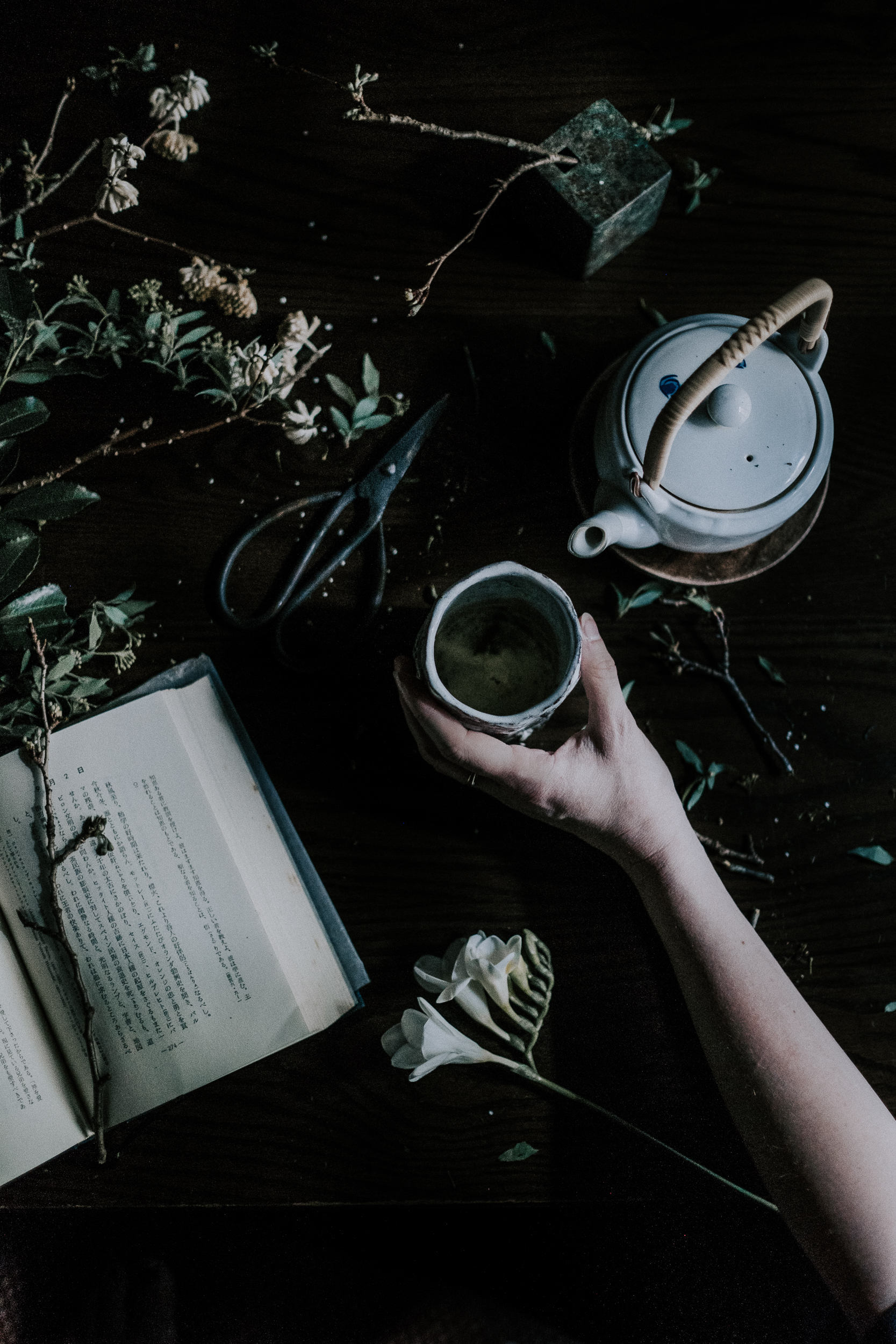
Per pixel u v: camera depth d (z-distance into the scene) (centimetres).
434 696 63
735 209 83
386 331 82
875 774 80
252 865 78
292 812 79
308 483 81
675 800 71
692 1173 77
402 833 80
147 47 81
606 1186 77
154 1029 76
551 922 79
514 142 76
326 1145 77
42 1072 75
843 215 82
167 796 78
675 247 82
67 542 80
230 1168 77
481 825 80
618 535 69
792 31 83
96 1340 96
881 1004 79
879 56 83
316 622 81
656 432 56
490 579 65
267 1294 99
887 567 81
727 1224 84
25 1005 76
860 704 81
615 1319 87
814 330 63
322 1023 77
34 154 82
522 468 81
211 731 79
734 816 80
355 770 80
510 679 71
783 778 80
